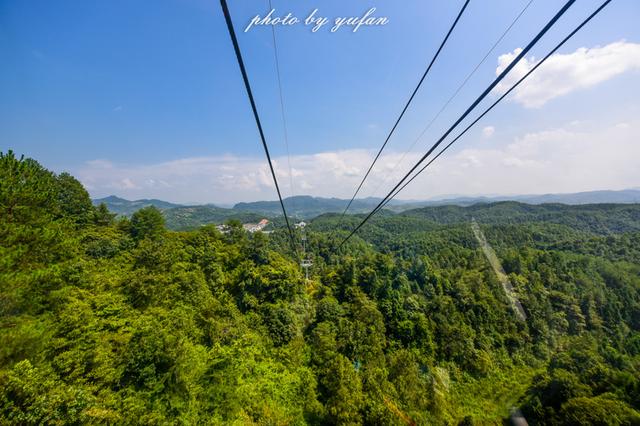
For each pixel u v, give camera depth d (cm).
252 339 3130
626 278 4016
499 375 1955
